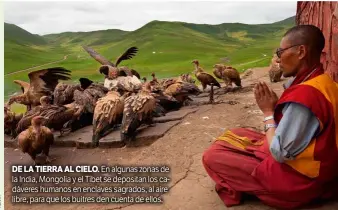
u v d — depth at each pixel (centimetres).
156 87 710
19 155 543
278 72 970
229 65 929
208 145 474
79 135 588
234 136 324
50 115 561
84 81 693
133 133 534
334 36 446
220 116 616
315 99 250
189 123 580
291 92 258
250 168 293
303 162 264
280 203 288
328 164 262
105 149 534
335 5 445
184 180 378
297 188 272
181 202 335
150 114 552
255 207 304
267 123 279
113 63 820
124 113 529
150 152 470
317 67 264
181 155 447
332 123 255
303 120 252
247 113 625
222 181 313
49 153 536
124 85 715
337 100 261
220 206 316
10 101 685
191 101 772
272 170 277
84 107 634
